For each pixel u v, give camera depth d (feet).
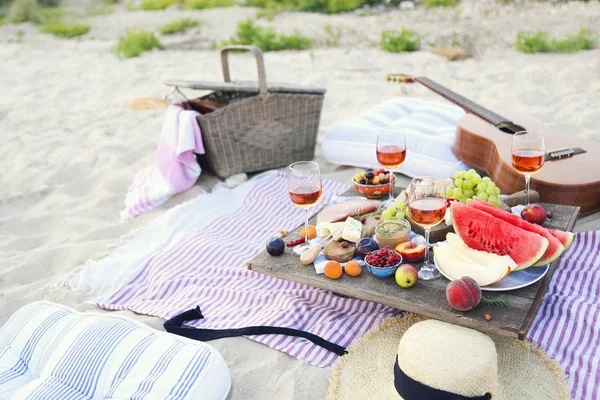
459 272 7.86
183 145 14.39
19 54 34.24
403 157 9.80
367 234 9.22
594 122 16.34
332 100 21.02
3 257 12.70
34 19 44.45
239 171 15.60
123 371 7.59
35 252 12.64
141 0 48.93
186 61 29.14
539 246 7.70
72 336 8.14
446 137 14.47
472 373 6.48
